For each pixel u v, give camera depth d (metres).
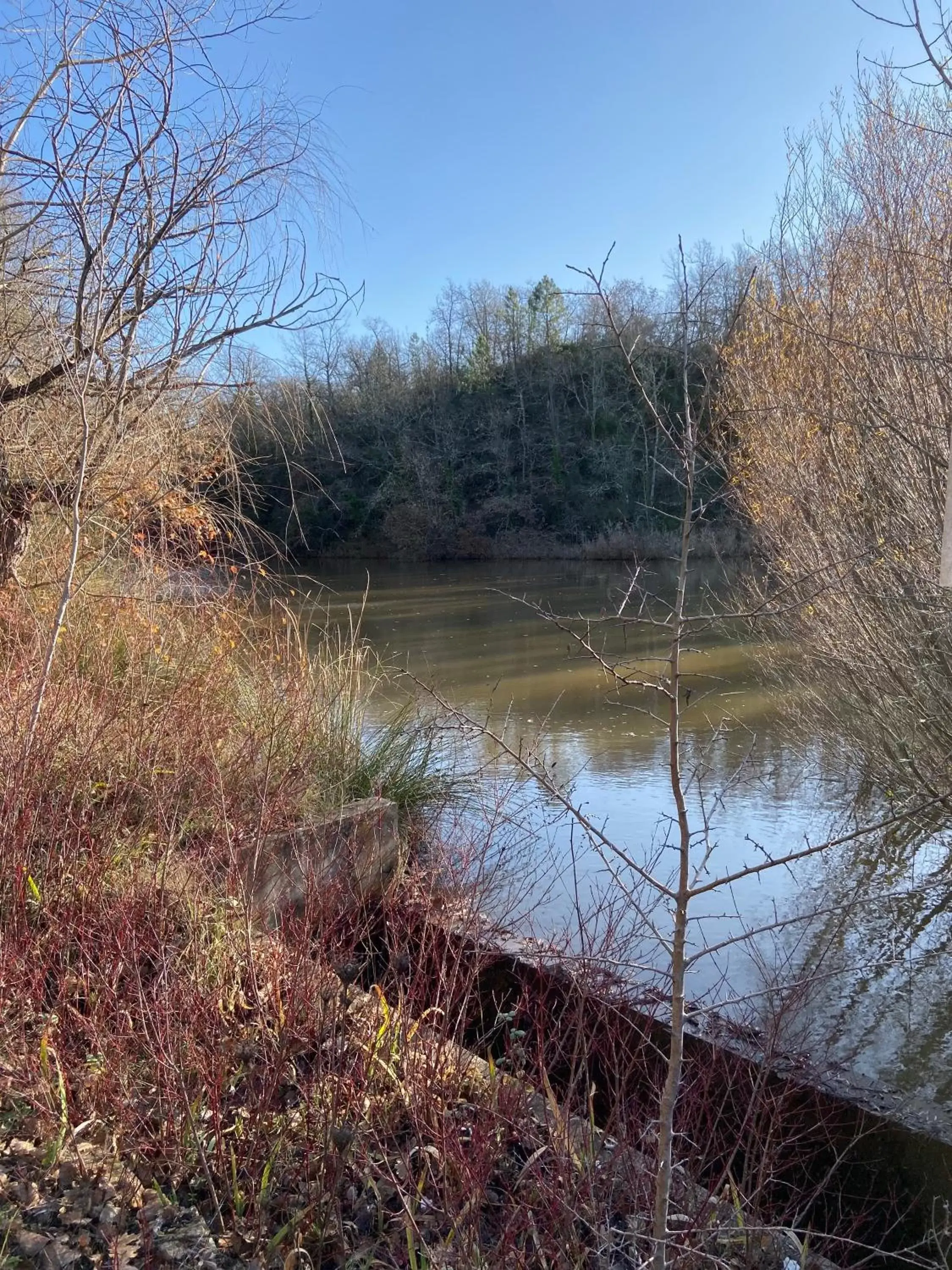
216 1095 2.39
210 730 4.26
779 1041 3.07
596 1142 2.61
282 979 2.89
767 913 4.43
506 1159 2.55
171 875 3.25
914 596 4.64
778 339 5.86
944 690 4.83
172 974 2.75
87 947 2.74
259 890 3.59
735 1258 2.30
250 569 5.77
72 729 3.69
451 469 35.81
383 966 3.64
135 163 3.84
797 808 5.84
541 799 5.71
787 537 6.09
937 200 5.09
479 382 39.75
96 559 5.14
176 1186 2.25
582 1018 2.91
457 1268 2.08
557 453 34.81
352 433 36.25
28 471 4.69
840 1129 2.90
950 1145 2.64
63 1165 2.17
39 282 4.31
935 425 4.59
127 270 4.14
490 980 3.62
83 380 4.27
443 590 21.34
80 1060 2.52
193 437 5.27
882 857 5.05
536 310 41.38
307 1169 2.33
